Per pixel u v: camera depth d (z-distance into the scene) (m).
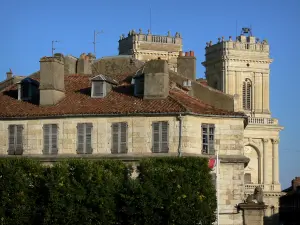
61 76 69.12
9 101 69.94
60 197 58.28
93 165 59.00
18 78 81.88
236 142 66.19
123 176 59.78
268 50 161.12
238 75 159.88
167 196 57.44
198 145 65.06
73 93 69.69
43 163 65.88
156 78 66.19
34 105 68.50
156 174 58.19
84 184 58.47
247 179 148.50
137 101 66.31
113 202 58.09
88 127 65.69
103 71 83.06
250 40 161.00
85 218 57.78
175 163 59.22
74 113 65.69
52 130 66.50
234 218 65.88
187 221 57.25
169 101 65.56
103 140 65.25
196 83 74.06
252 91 160.25
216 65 162.38
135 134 64.69
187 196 57.53
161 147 64.12
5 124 67.62
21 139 67.12
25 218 59.34
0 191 60.00
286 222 179.75
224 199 65.81
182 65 83.06
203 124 65.56
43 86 68.00
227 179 66.00
